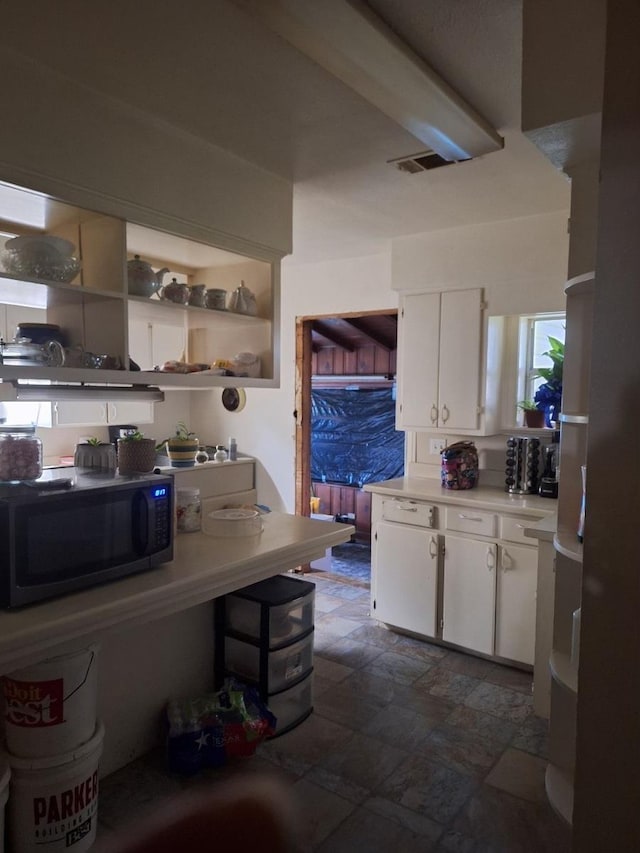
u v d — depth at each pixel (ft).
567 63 4.87
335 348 20.29
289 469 14.80
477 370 10.98
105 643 6.96
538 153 7.56
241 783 2.95
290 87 5.99
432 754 7.55
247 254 8.34
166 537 6.36
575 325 6.03
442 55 5.42
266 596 7.94
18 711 5.50
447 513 10.43
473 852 5.96
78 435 14.35
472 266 10.89
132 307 7.66
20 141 5.59
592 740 4.02
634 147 3.76
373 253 13.05
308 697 8.41
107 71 5.74
